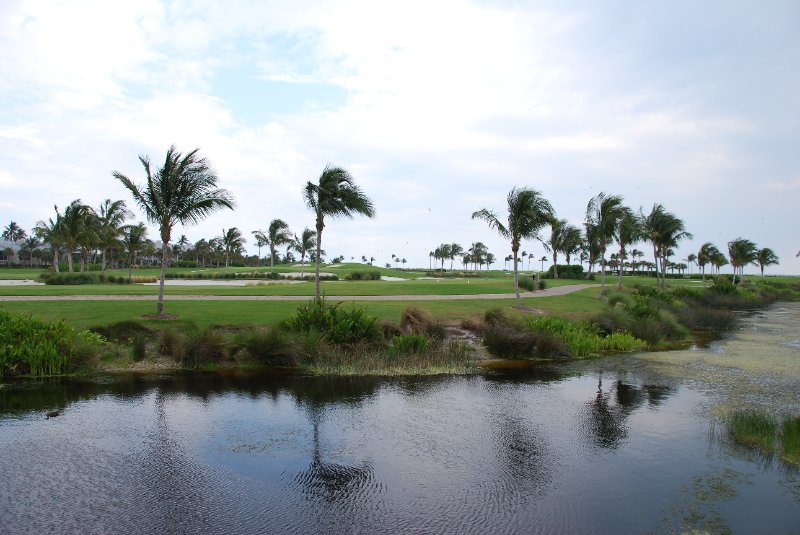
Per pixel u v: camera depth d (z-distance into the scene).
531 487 6.95
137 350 14.90
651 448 8.53
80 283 44.66
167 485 6.88
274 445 8.51
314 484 6.98
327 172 23.94
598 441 8.88
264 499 6.50
